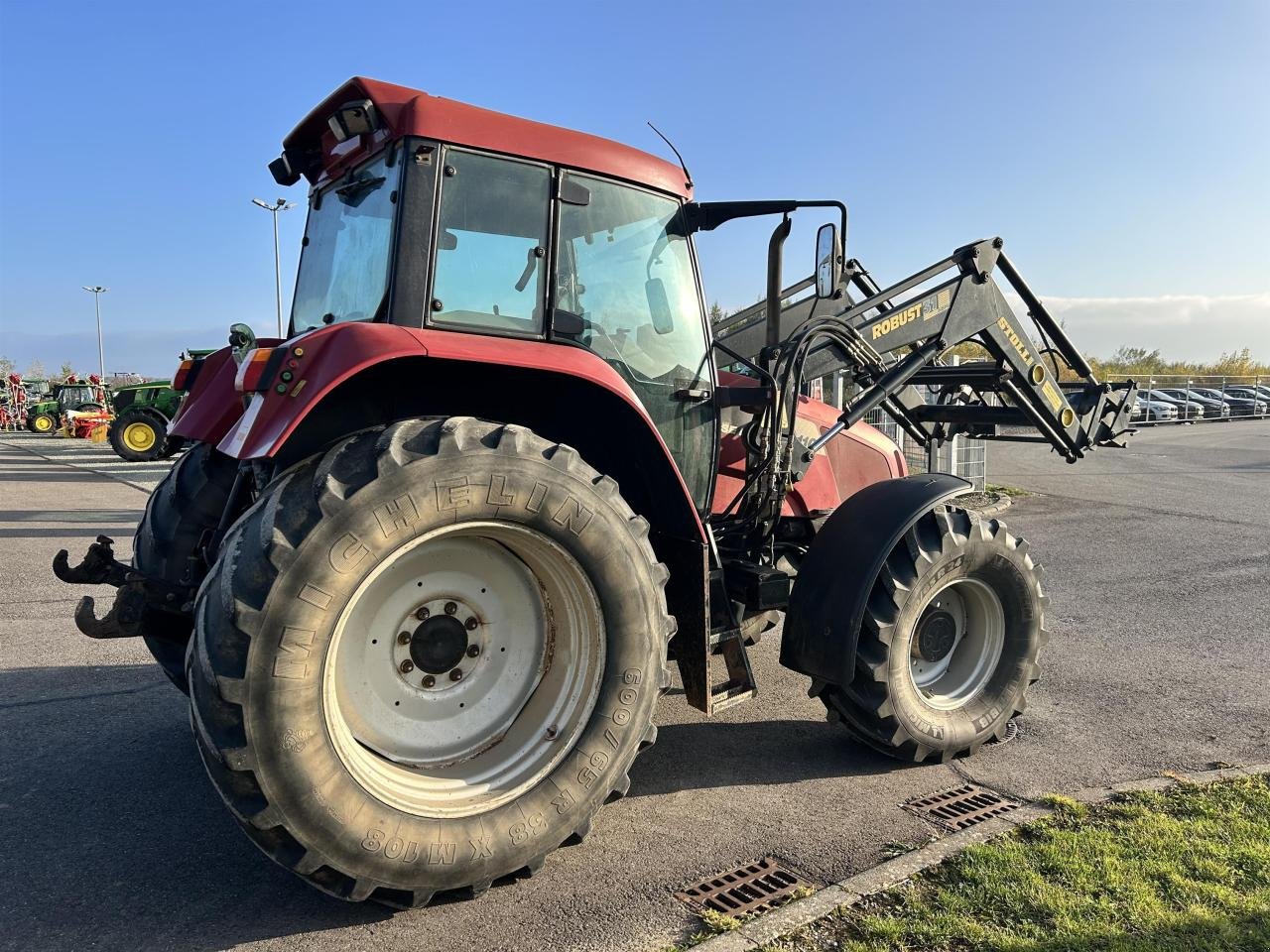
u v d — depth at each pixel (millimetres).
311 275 3709
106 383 39594
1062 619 6047
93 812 3168
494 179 2980
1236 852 2871
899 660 3504
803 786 3451
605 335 3285
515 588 2859
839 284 4195
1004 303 4812
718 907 2588
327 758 2320
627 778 2855
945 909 2549
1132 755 3764
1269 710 4312
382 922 2508
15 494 12523
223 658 2209
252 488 3447
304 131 3477
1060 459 18141
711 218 3527
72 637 5461
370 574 2369
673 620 2953
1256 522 10219
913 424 5730
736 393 3602
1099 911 2525
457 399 3002
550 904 2598
